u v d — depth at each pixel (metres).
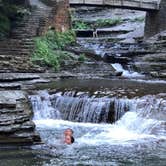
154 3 47.09
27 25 35.22
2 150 16.08
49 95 22.89
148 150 16.02
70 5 44.66
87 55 35.53
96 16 63.28
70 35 38.28
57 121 21.55
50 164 14.32
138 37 48.25
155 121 19.62
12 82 26.17
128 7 46.56
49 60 31.61
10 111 17.62
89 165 14.20
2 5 34.12
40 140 17.11
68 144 16.84
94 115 21.62
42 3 38.25
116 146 16.53
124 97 22.12
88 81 27.97
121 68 34.69
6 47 32.12
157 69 32.97
